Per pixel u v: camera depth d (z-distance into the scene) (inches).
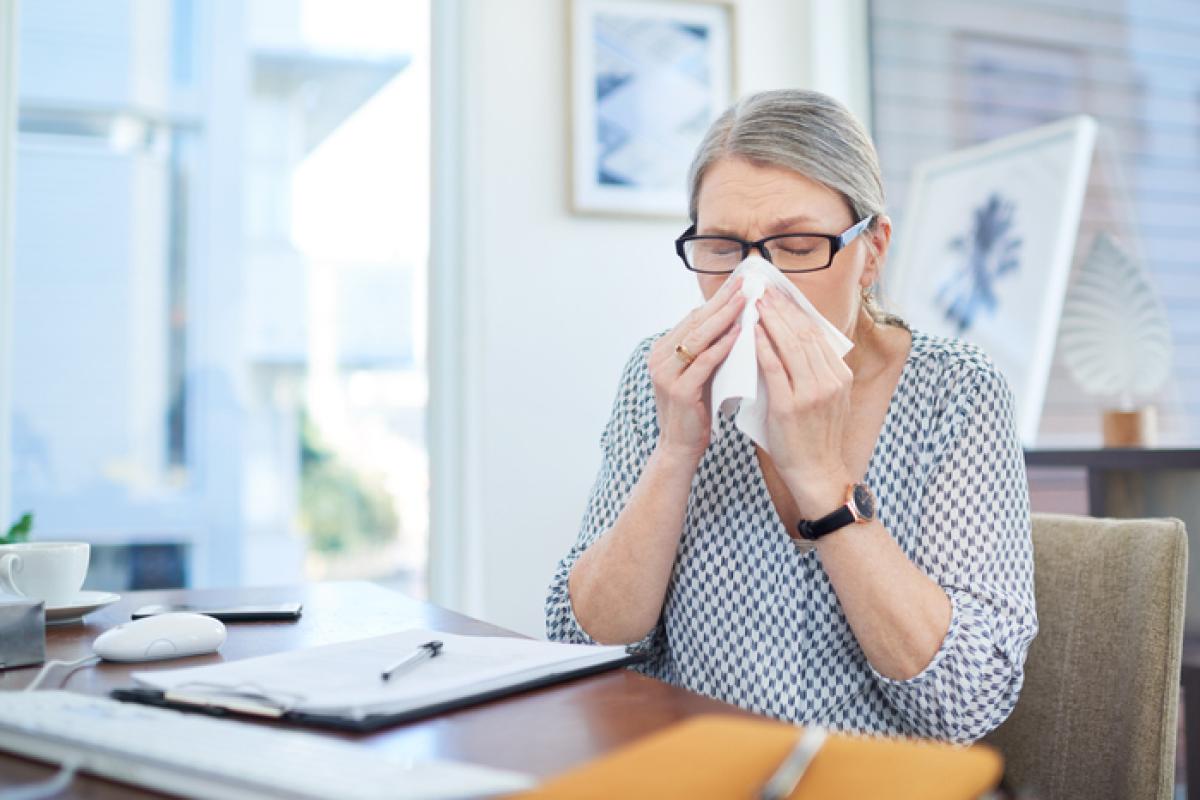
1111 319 83.7
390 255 111.0
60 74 103.7
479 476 106.4
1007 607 40.1
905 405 45.0
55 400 103.2
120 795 24.1
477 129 107.5
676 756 22.7
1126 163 92.4
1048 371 98.1
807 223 43.0
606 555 43.3
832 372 39.4
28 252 102.7
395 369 110.9
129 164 105.5
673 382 42.1
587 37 109.3
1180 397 86.9
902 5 115.5
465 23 107.9
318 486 110.0
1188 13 86.9
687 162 112.0
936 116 111.8
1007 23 104.1
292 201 109.7
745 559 44.2
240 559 108.0
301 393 109.7
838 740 23.9
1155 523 44.4
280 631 43.9
